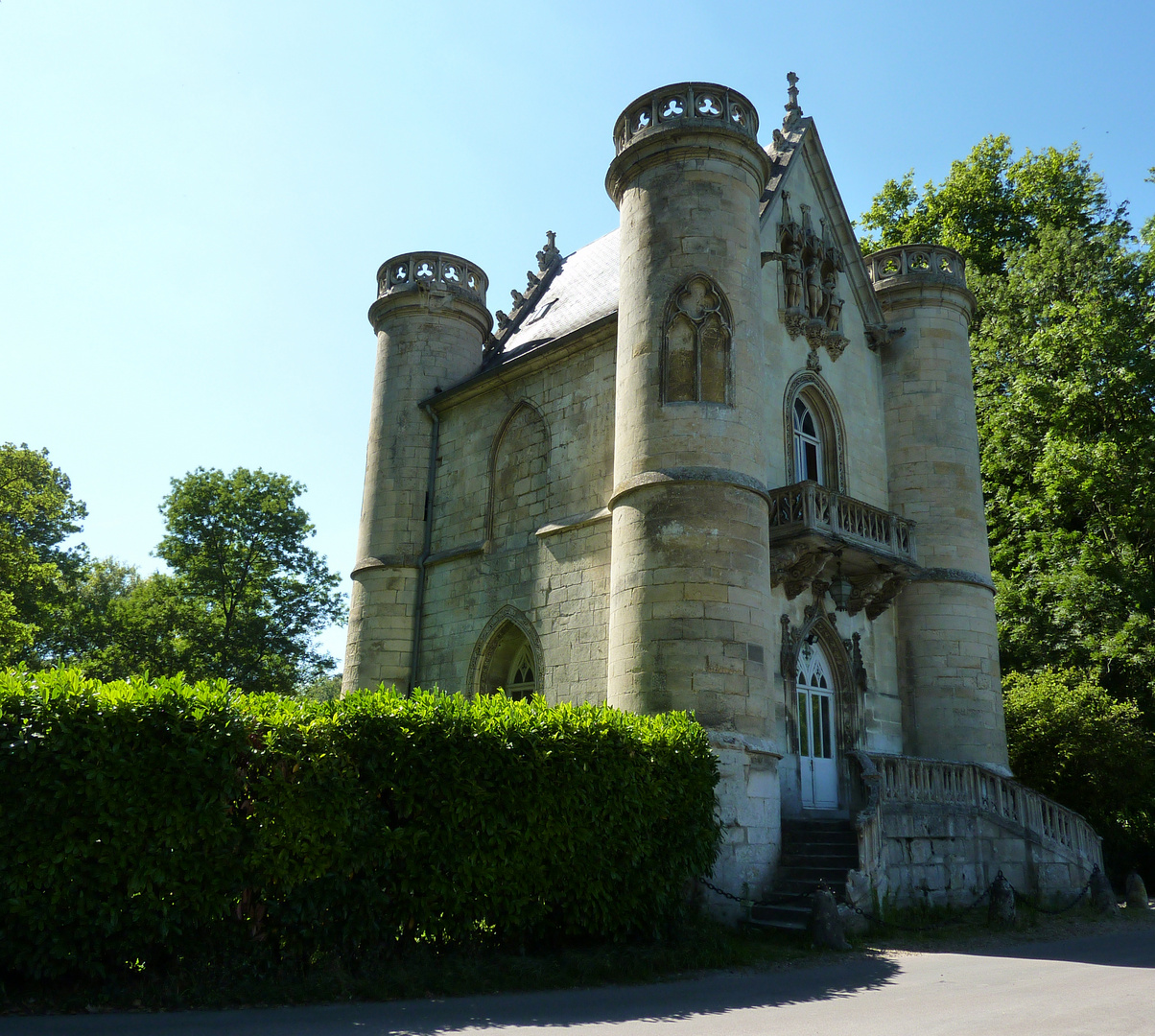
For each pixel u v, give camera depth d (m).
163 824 9.80
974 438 24.78
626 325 19.72
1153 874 26.19
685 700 16.64
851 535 20.52
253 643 39.66
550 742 12.48
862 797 17.27
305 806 10.67
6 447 36.38
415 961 10.84
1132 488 30.80
